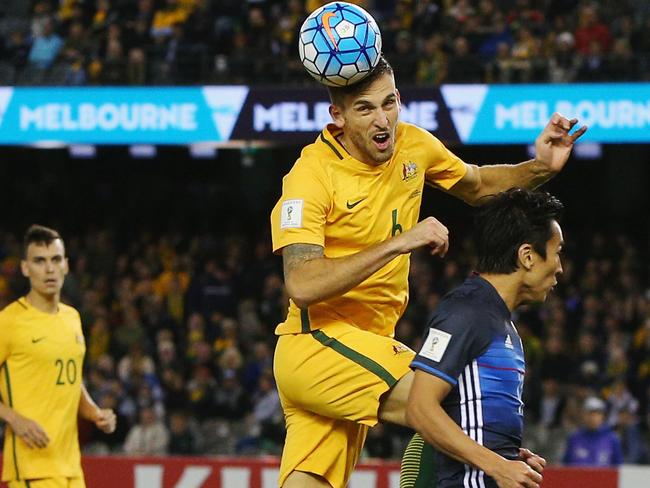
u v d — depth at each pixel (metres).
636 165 64.88
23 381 23.59
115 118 52.19
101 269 58.25
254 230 66.12
